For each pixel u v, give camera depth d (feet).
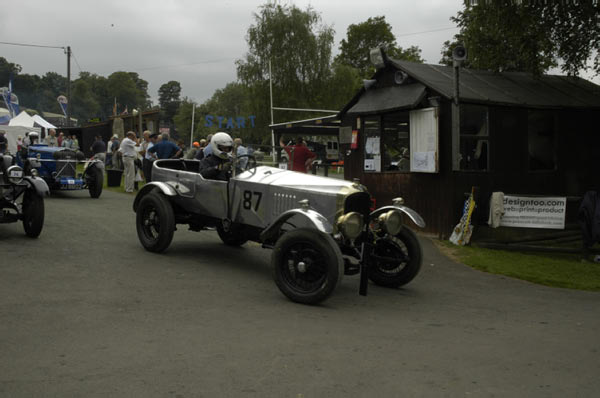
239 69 131.03
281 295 18.63
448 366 12.17
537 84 41.96
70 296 16.88
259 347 12.96
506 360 12.74
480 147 35.35
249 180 21.56
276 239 20.81
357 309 17.40
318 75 129.49
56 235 27.53
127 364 11.49
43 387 10.18
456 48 31.91
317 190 19.08
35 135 50.21
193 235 30.73
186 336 13.56
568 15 41.39
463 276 24.30
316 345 13.32
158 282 19.40
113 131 96.43
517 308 18.66
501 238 35.37
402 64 37.73
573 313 18.12
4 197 25.90
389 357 12.66
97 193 47.21
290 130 69.51
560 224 31.01
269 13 129.70
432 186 34.81
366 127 40.40
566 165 39.70
